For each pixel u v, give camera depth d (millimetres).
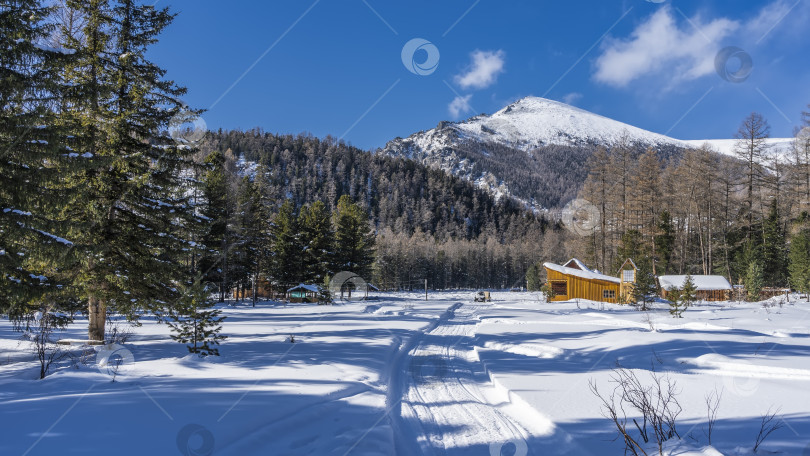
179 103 14578
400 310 33938
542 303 41562
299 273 49250
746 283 35594
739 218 43312
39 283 10070
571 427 5648
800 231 38156
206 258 35469
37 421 5266
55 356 11344
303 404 6605
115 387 7527
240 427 5258
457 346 15297
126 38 14180
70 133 10828
